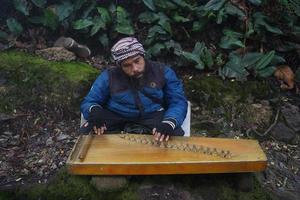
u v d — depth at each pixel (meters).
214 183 3.00
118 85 3.13
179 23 4.44
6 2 4.48
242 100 4.03
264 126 3.89
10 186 3.09
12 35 4.37
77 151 2.88
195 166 2.78
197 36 4.48
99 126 3.07
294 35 4.47
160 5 4.33
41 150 3.51
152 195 2.87
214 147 2.96
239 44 4.23
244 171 2.83
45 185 3.07
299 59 4.49
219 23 4.29
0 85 3.94
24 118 3.81
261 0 4.35
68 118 3.87
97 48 4.46
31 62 4.10
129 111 3.18
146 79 3.12
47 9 4.27
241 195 2.98
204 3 4.54
